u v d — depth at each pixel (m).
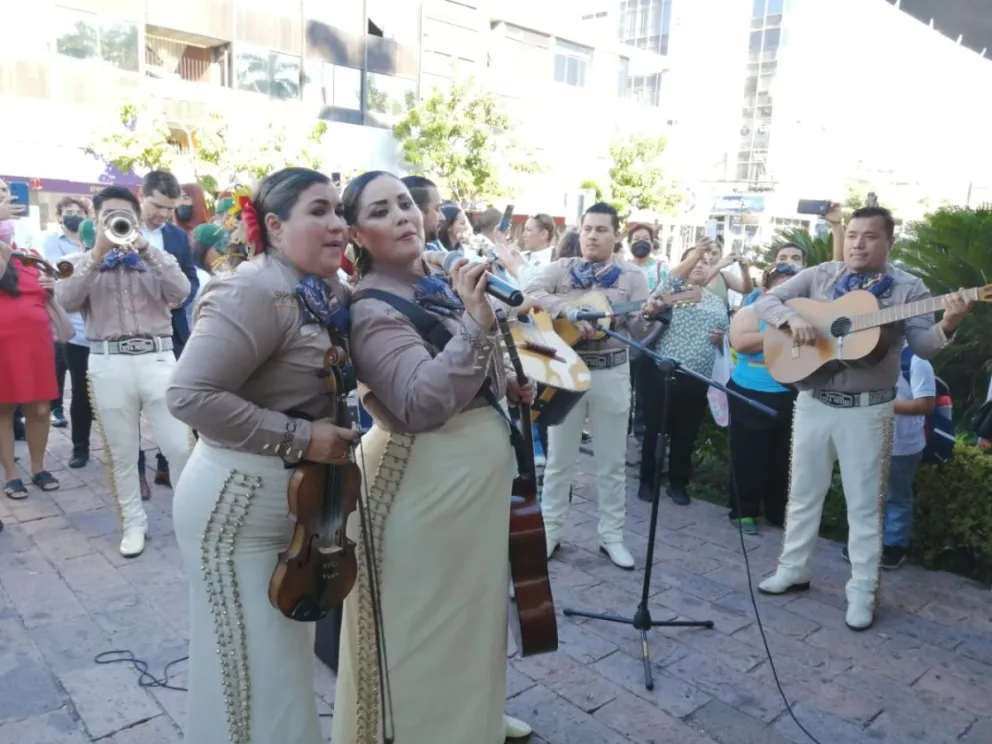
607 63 29.81
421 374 1.80
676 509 4.79
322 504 1.73
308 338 1.76
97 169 17.19
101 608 3.32
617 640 3.20
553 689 2.84
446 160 21.33
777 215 33.72
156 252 3.70
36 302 4.51
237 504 1.72
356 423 2.04
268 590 1.74
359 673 2.08
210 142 16.61
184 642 3.06
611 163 27.67
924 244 5.80
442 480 2.00
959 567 4.02
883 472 3.32
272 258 1.78
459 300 2.08
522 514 2.29
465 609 2.09
